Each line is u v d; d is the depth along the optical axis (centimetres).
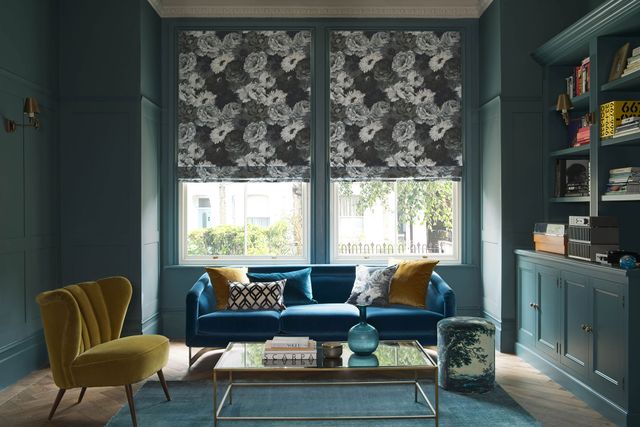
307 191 629
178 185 626
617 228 416
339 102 623
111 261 557
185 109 623
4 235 448
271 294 515
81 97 557
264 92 623
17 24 471
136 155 557
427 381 458
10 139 458
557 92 548
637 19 400
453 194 633
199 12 619
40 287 512
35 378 470
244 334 480
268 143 623
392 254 632
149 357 375
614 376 371
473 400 411
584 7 554
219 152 623
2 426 366
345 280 564
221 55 623
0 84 442
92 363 361
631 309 353
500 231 558
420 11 620
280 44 623
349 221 631
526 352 520
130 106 556
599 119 438
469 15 622
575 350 427
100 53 556
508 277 555
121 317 423
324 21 622
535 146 556
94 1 555
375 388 443
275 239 633
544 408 396
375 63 623
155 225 601
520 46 556
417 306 515
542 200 556
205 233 632
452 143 623
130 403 362
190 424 369
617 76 425
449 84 624
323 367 348
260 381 459
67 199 557
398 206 632
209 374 481
